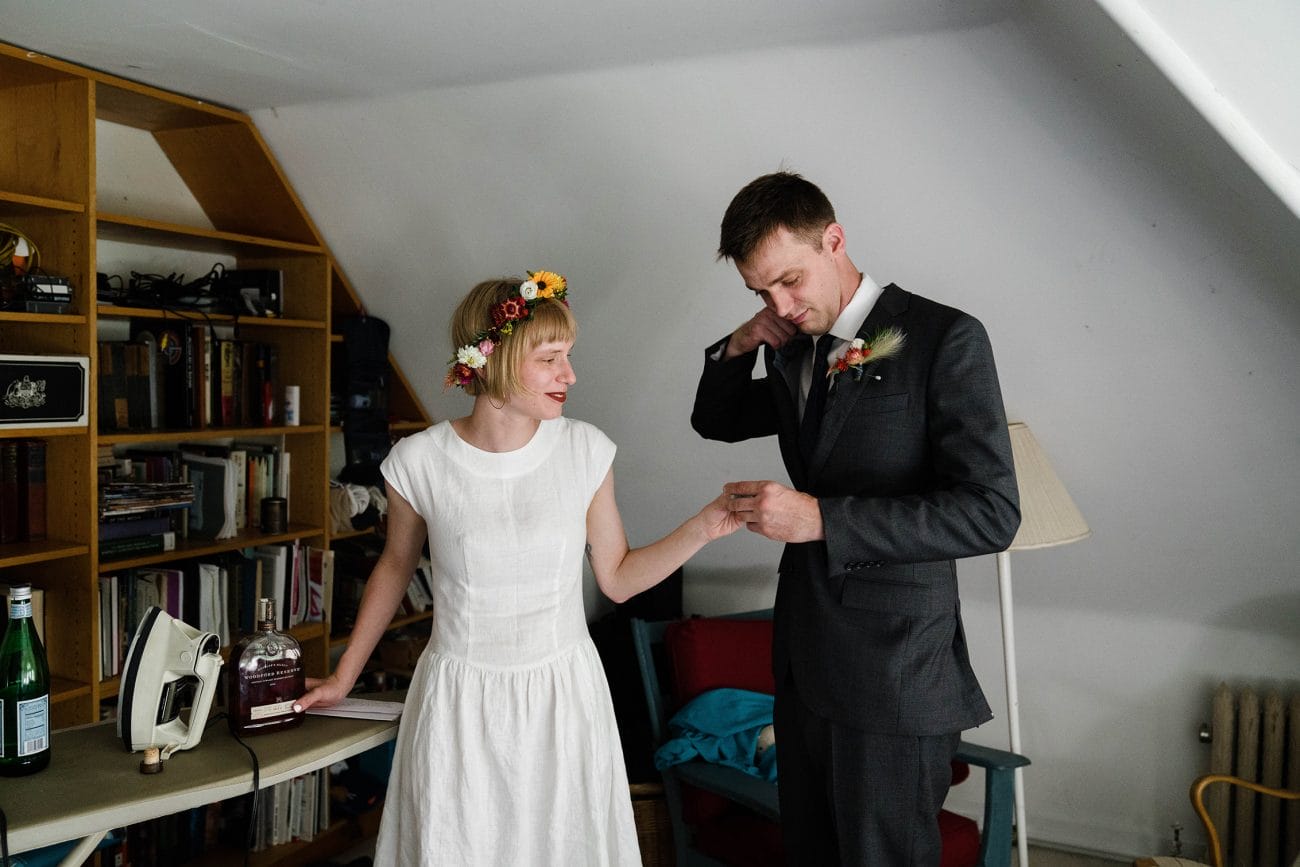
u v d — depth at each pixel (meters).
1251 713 2.78
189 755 1.76
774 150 2.46
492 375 1.79
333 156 3.08
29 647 1.69
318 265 3.35
